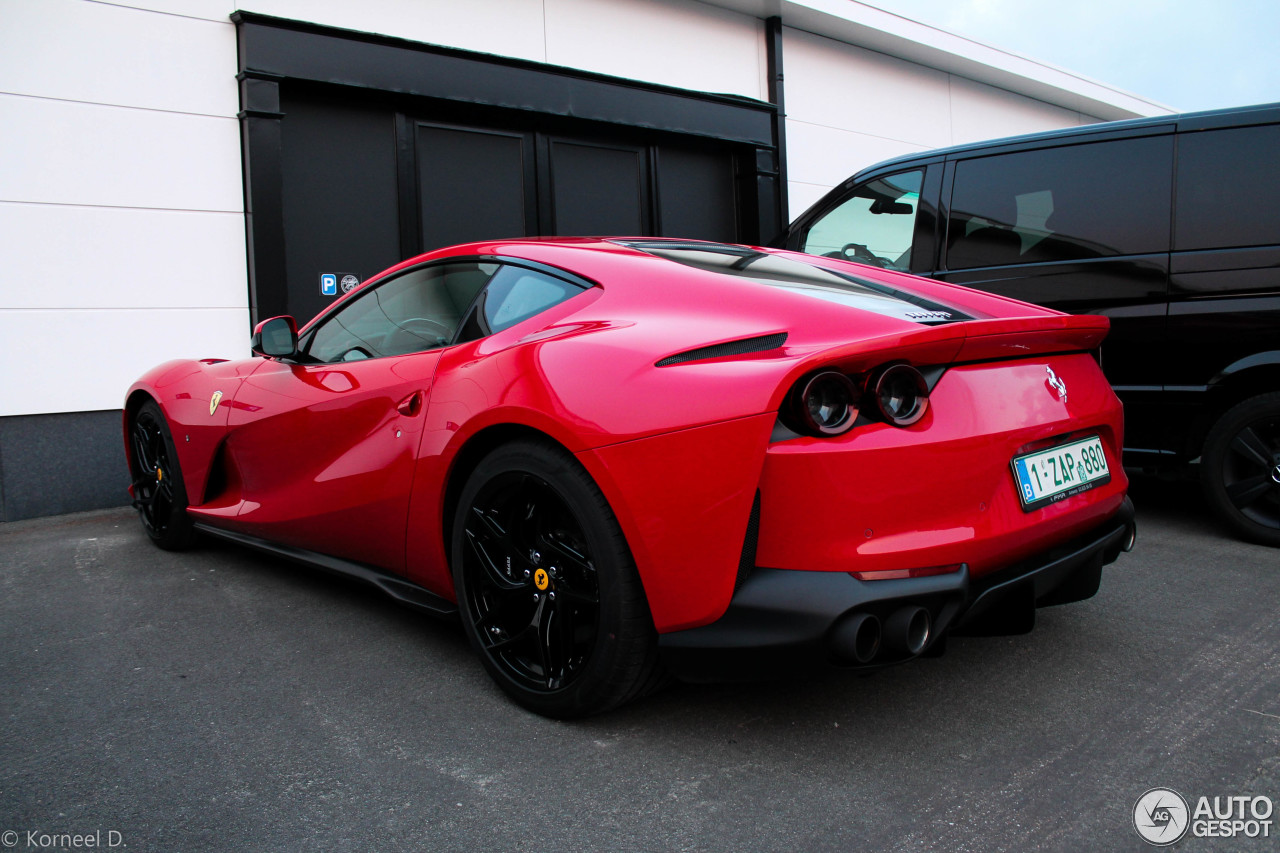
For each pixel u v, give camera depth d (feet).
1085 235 11.76
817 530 5.22
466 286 7.86
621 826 4.99
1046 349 6.54
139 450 11.98
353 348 8.77
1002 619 6.17
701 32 23.79
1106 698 6.55
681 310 6.26
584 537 5.88
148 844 4.88
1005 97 33.78
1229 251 10.62
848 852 4.69
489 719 6.42
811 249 15.24
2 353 14.40
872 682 6.93
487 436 6.63
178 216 15.88
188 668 7.54
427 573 7.39
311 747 6.03
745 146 24.90
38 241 14.65
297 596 9.57
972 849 4.68
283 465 9.07
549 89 20.43
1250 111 10.57
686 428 5.36
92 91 15.07
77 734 6.29
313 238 17.69
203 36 16.08
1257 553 10.52
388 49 17.93
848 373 5.36
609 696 5.90
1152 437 11.60
